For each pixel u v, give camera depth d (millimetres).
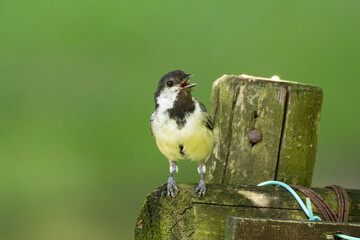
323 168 14859
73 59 16562
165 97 6273
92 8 17141
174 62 15922
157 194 5281
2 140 15508
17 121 15945
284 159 5984
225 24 16375
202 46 16188
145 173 14648
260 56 15758
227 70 15383
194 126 6152
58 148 15266
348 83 15461
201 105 6422
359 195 5387
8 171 14938
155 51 16266
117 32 16766
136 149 15000
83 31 16922
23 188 14633
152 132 6527
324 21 16422
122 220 13672
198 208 4934
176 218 5020
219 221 4918
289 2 16828
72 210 13961
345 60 15641
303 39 16266
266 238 4430
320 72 15555
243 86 6078
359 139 15109
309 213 5098
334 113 15453
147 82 15914
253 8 16797
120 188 14469
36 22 17156
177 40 16297
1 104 16219
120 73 16141
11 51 16781
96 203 14172
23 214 13898
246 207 5016
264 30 16266
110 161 14883
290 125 5988
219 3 16922
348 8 16516
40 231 13461
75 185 14602
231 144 6105
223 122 6172
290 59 15680
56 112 15992
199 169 6445
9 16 17203
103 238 13133
